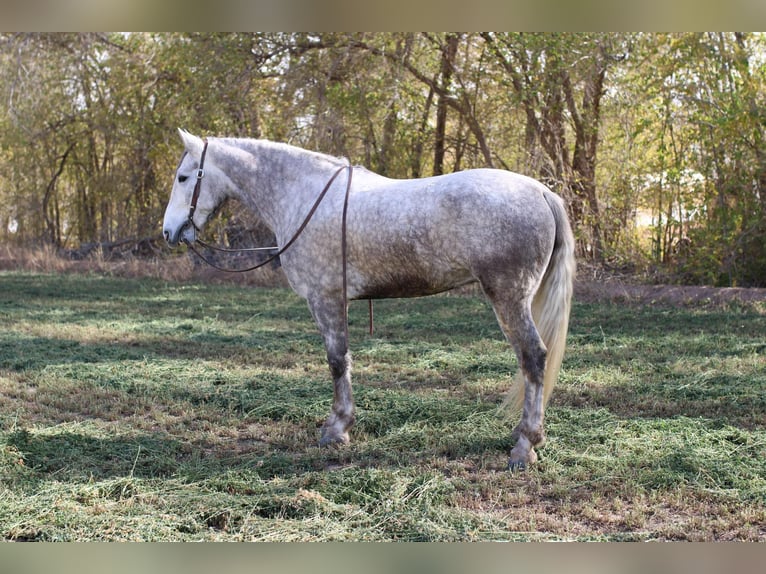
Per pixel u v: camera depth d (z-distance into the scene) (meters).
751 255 13.77
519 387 5.04
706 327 9.79
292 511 4.11
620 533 3.84
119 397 6.59
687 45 13.90
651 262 14.45
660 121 14.61
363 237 4.94
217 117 17.09
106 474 4.72
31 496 4.29
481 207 4.61
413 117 16.58
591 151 15.95
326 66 16.03
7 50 19.58
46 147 21.94
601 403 6.23
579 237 15.10
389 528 3.92
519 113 16.30
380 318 10.95
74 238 24.38
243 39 16.38
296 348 8.71
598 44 14.33
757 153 13.33
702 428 5.41
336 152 15.97
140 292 14.59
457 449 5.09
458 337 9.28
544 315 4.82
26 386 7.02
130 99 20.55
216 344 8.99
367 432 5.59
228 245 18.44
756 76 13.52
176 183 5.57
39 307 12.23
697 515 4.07
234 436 5.61
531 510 4.16
